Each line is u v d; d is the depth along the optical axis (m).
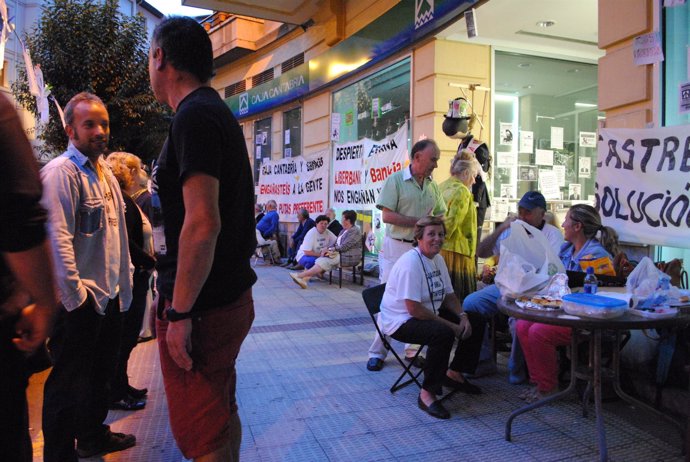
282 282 9.11
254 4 10.14
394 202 4.37
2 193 1.26
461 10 6.23
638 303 2.80
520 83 7.42
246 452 2.89
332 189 10.17
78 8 7.38
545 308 2.86
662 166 3.70
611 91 4.35
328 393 3.78
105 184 2.69
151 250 4.02
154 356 4.70
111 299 2.72
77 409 2.44
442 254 4.42
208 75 1.85
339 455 2.86
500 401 3.62
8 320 1.33
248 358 4.62
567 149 7.68
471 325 3.74
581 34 6.82
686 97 3.76
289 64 11.99
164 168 1.71
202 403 1.73
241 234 1.80
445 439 3.04
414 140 7.53
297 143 12.04
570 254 3.95
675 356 3.22
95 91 7.40
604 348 3.63
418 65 7.37
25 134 1.34
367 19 8.73
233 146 1.74
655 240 3.74
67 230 2.34
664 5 3.71
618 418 3.30
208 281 1.70
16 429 1.37
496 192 7.23
